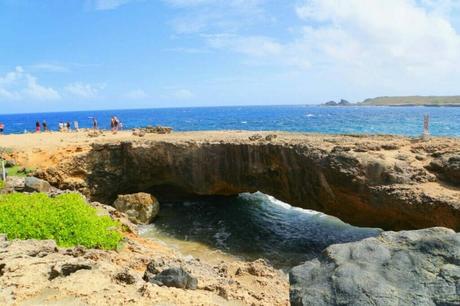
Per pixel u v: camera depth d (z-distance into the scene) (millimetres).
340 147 21781
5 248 9469
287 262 19812
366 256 5387
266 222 26062
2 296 6988
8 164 27578
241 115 163250
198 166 27469
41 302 6945
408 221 18641
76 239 11484
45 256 9328
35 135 40281
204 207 29703
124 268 8852
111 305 6824
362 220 21250
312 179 22406
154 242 15898
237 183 26469
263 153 24953
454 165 18641
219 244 22281
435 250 5152
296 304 5125
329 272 5305
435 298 4617
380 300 4711
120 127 51062
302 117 127625
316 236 23172
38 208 13383
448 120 96562
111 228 13586
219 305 7328
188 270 9461
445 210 16594
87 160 28469
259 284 10344
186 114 199625
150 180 29781
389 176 19422
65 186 27297
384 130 69938
